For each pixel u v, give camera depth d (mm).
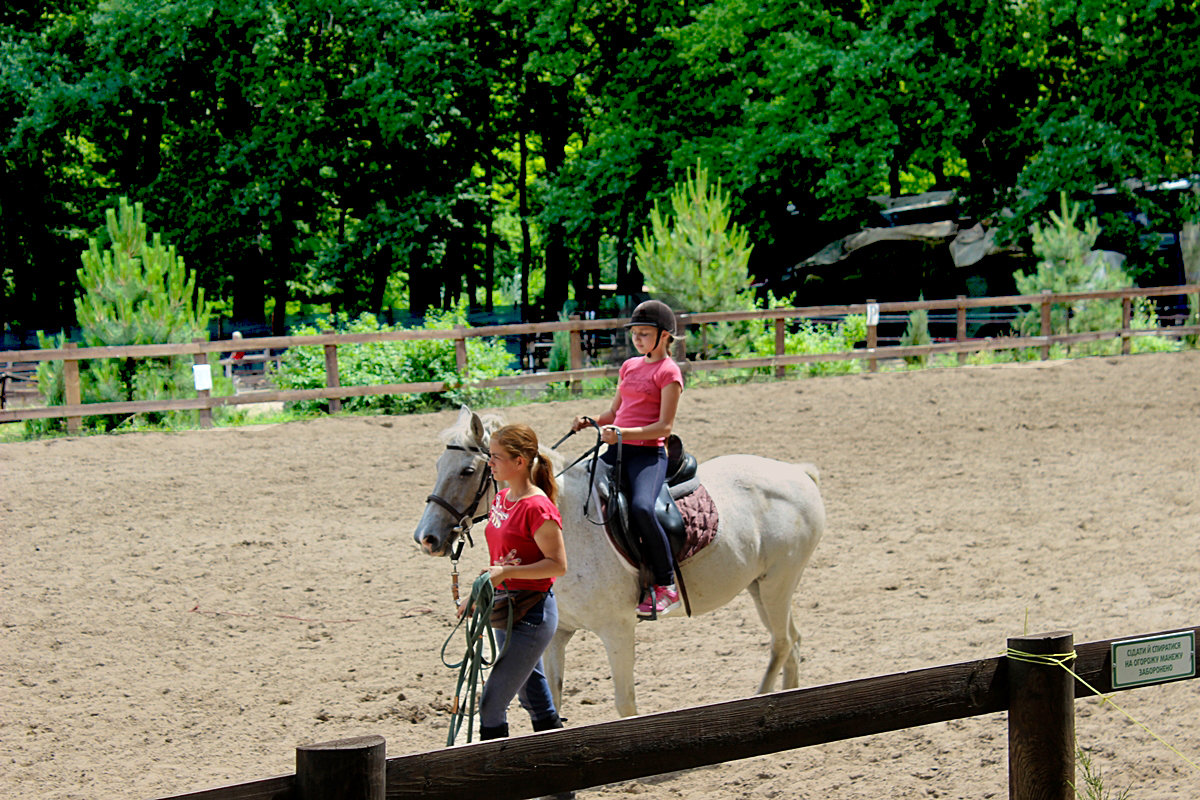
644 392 5121
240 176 30359
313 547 9555
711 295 18078
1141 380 17594
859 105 24531
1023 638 3520
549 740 2996
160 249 15195
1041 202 23688
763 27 26906
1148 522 9930
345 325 17375
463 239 38125
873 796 4754
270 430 14281
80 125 31422
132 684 6535
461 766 2875
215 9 28125
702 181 18484
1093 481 11648
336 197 34250
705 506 5301
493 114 34250
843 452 13195
